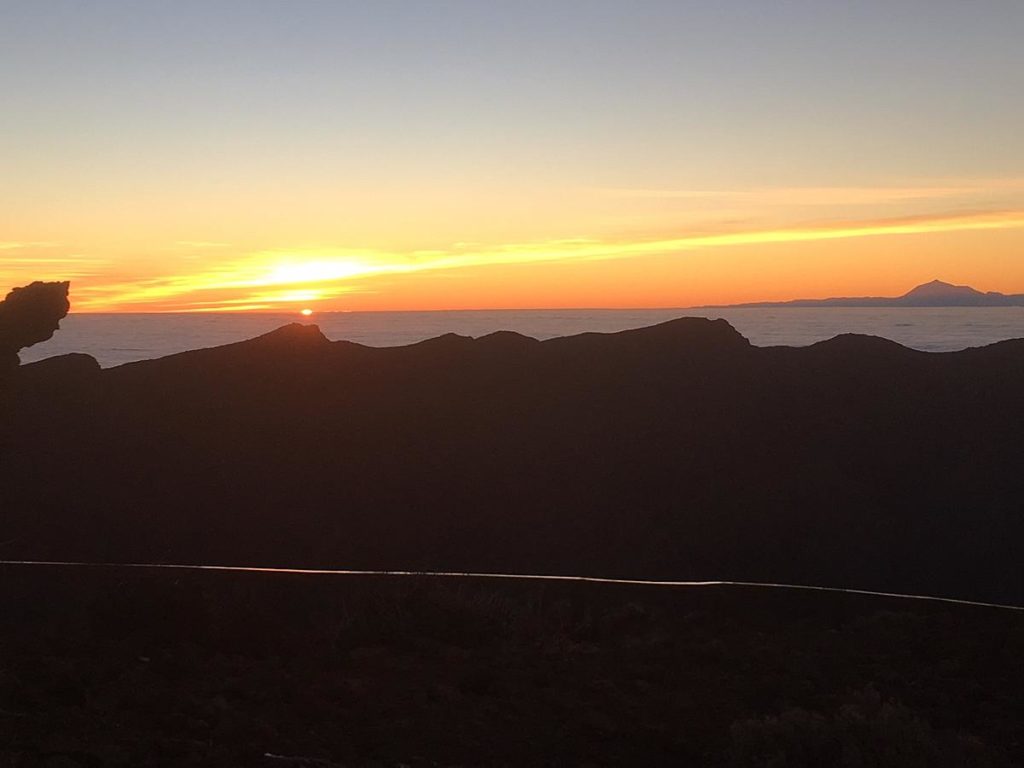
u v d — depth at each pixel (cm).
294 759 509
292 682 669
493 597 1008
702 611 1189
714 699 718
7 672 620
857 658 866
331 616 970
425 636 859
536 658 812
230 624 793
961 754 555
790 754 545
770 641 936
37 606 1087
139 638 758
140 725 550
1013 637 912
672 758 589
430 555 2350
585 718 643
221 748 520
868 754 541
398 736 584
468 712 641
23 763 462
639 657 837
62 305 943
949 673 821
